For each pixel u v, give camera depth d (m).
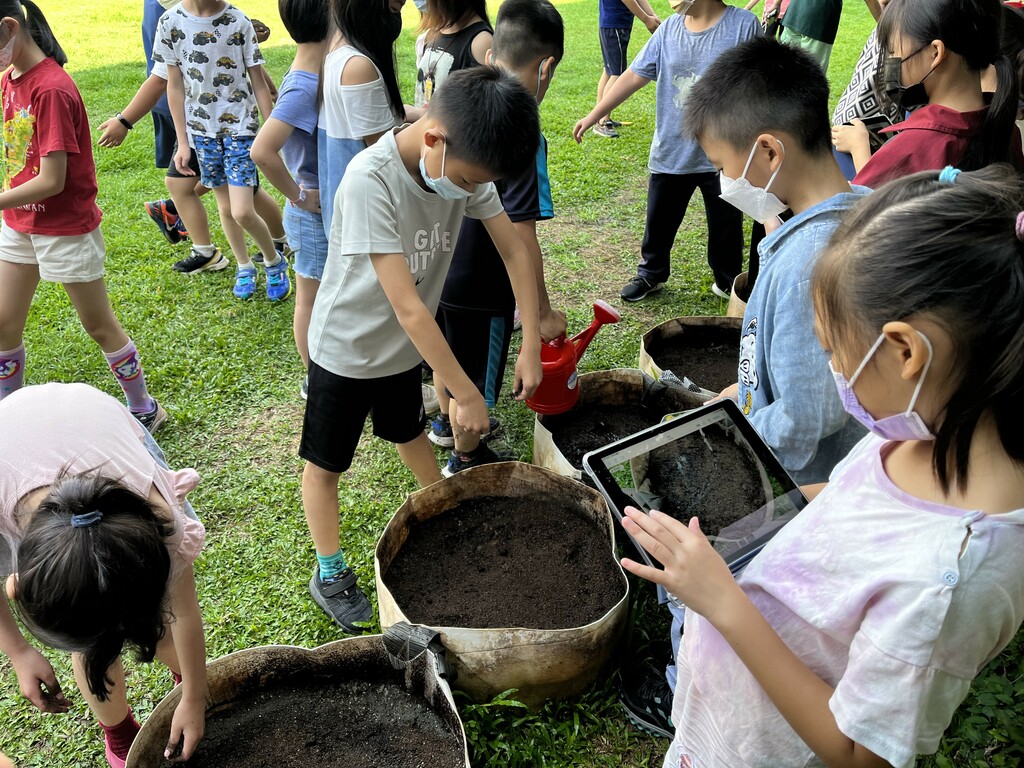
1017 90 2.33
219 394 3.78
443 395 3.28
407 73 9.20
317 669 2.22
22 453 1.55
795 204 1.93
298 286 3.57
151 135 7.16
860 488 1.14
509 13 2.83
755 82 1.85
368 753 2.07
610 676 2.32
